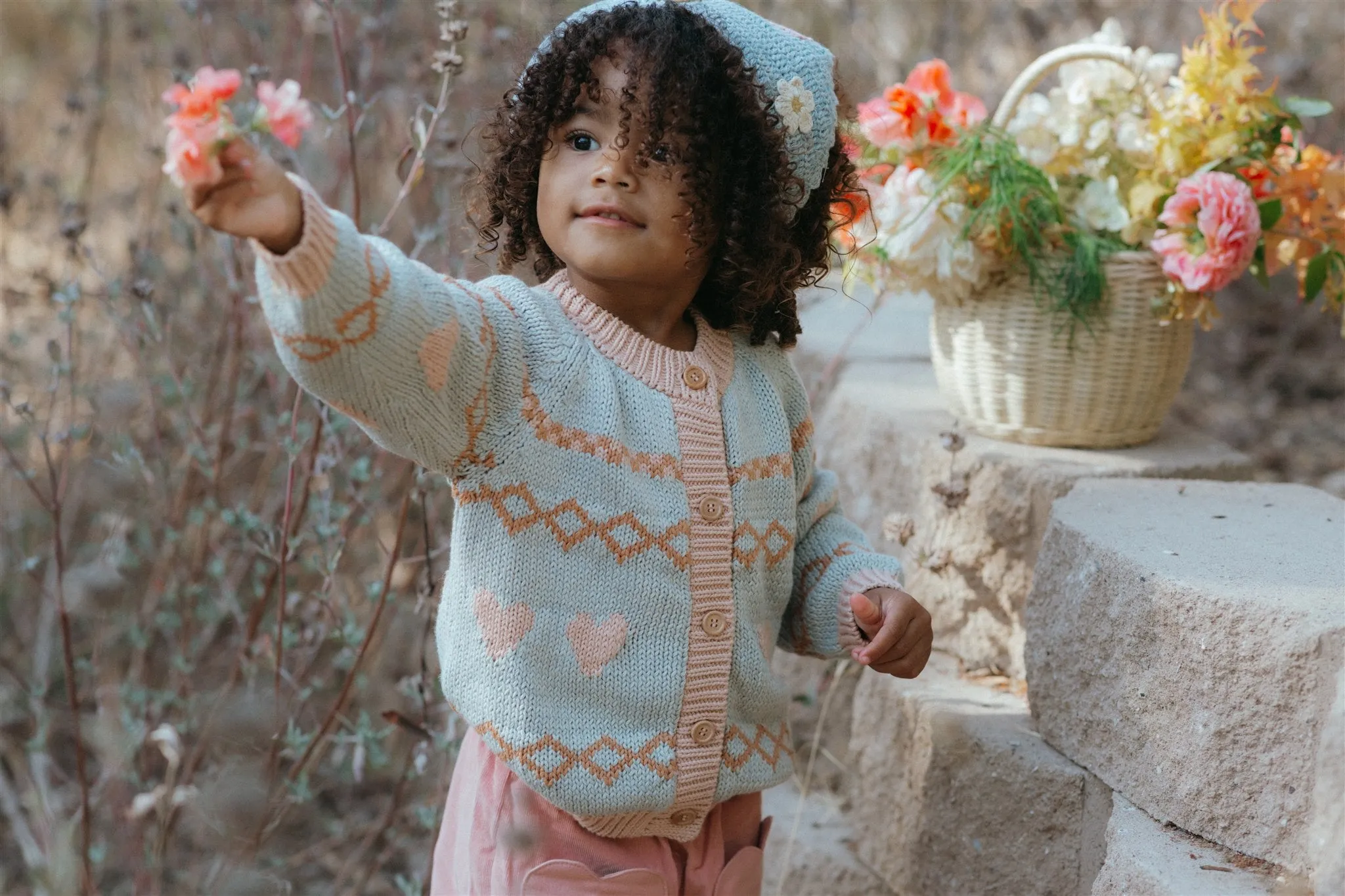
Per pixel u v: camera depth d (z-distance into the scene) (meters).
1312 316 4.28
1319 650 1.37
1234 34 2.04
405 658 2.69
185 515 2.50
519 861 1.42
